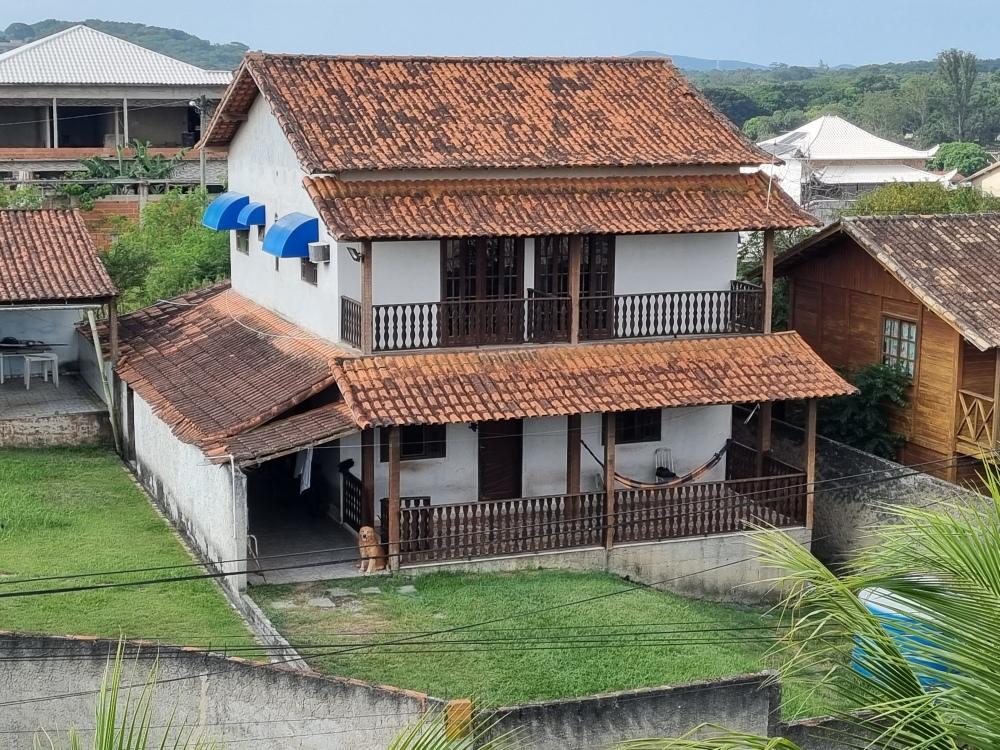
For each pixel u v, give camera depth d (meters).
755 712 18.75
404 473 26.02
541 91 28.84
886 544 10.98
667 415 27.98
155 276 41.78
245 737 17.77
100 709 10.83
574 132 27.53
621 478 25.73
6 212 32.50
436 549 24.34
